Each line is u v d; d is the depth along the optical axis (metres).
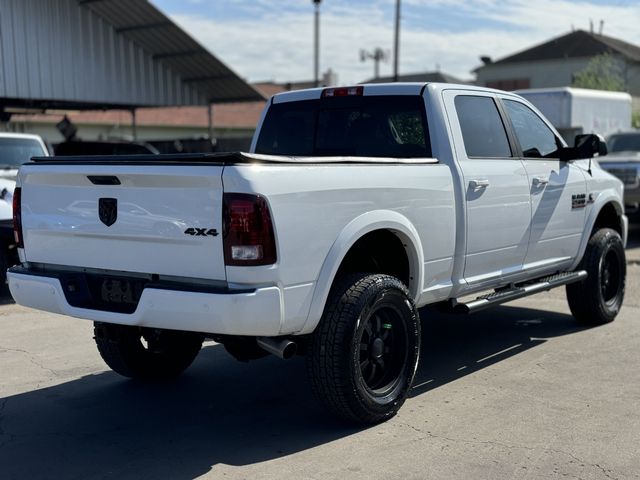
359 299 4.45
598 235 7.15
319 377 4.44
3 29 19.47
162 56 23.27
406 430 4.66
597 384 5.52
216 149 28.67
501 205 5.72
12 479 4.07
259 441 4.55
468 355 6.39
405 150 5.55
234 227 3.95
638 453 4.27
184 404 5.29
